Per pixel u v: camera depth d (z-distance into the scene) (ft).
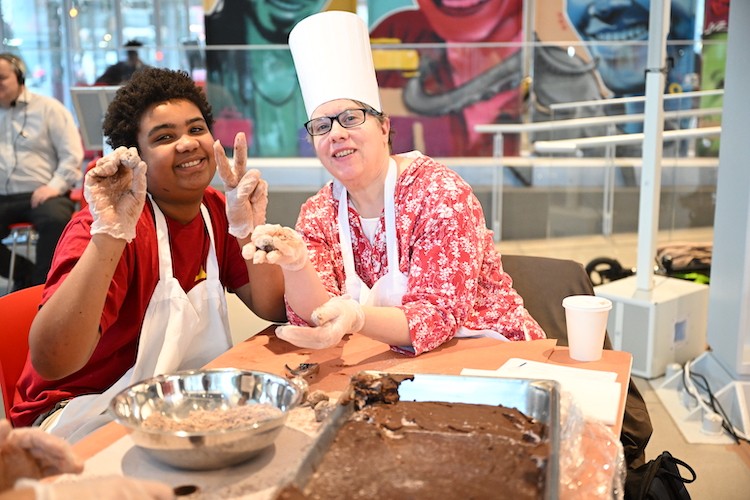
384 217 6.00
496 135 15.61
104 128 5.80
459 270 5.51
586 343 5.14
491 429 3.70
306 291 5.43
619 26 22.12
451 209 5.64
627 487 5.27
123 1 22.57
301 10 22.35
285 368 5.05
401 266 5.86
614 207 14.53
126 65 14.17
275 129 14.10
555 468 2.99
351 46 5.86
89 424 5.05
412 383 4.09
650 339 10.49
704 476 8.05
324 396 4.33
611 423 4.17
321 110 5.83
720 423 8.98
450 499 3.04
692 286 11.27
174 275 5.84
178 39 22.79
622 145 14.33
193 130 5.71
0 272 14.76
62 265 5.16
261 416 3.88
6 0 22.18
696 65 14.96
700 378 10.20
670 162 14.11
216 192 6.46
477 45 15.03
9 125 14.26
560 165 14.83
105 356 5.71
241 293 6.50
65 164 14.46
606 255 14.67
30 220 14.35
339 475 3.22
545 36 22.24
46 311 4.91
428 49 15.08
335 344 5.11
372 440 3.57
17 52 14.57
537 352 5.36
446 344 5.57
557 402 3.70
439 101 15.38
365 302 5.98
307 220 6.27
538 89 15.08
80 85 14.75
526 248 15.81
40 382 5.74
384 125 6.11
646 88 10.46
